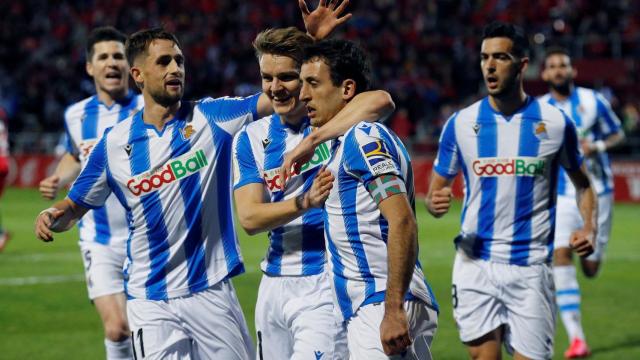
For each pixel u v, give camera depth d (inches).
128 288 761.0
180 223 743.7
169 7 4970.5
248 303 1521.9
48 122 4286.4
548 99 1382.9
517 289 880.9
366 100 637.9
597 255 1381.6
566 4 4488.2
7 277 1814.7
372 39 4520.2
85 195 759.7
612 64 3971.5
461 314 906.7
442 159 927.7
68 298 1594.5
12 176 3981.3
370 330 625.0
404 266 585.9
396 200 594.6
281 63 713.0
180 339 749.9
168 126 747.4
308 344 721.6
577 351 1177.4
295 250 741.9
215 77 4399.6
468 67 4264.3
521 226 883.4
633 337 1295.5
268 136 738.2
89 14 4972.9
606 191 1373.0
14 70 4694.9
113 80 1071.0
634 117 3489.2
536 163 883.4
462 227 912.3
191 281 747.4
